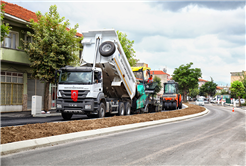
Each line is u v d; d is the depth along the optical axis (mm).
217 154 6473
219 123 15656
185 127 12875
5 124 12117
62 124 10578
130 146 7324
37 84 24469
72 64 21188
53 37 19125
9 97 21312
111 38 15938
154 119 15672
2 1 21531
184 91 86875
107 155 6125
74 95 13930
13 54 20281
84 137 8758
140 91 19828
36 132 8250
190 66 84875
